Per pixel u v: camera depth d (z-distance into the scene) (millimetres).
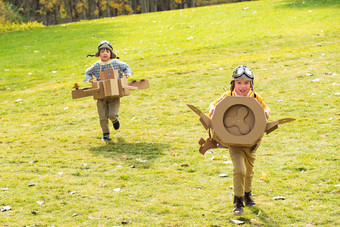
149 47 20359
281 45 17734
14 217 5574
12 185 6766
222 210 5699
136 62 17594
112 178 7062
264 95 11625
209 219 5457
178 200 6074
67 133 9969
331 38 17844
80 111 11891
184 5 60281
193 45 19641
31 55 21484
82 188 6625
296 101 10859
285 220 5332
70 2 62844
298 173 6824
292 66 14180
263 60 15406
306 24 21375
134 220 5488
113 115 9078
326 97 10867
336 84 11734
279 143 8344
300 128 9039
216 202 5977
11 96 14117
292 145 8172
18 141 9453
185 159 7855
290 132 8883
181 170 7355
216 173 7137
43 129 10430
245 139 5121
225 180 6785
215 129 5172
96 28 28531
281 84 12438
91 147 8852
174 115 10852
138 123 10414
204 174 7121
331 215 5391
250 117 5156
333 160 7254
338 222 5195
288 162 7328
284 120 5219
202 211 5699
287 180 6590
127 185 6727
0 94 14523
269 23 22891
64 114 11703
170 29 24797
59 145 9055
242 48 18031
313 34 18969
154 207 5844
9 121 11320
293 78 12859
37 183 6836
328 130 8750
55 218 5547
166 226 5301
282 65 14461
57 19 59719
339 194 5953
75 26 31062
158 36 23172
